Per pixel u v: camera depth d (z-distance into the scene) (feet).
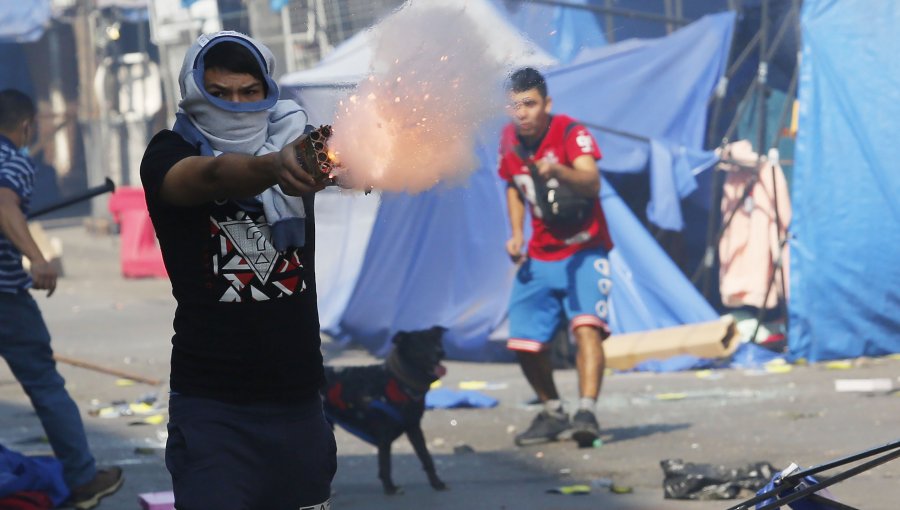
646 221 72.64
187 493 18.38
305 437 19.03
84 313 94.99
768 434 45.42
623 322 65.77
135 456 44.60
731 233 69.31
